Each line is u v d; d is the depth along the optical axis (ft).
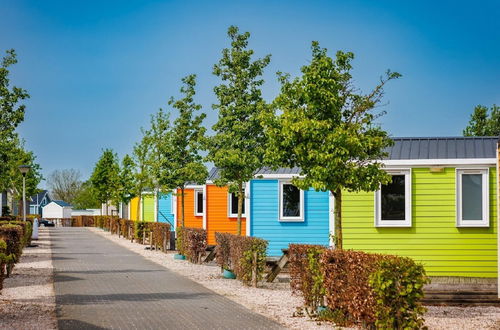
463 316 39.58
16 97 80.18
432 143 62.28
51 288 50.14
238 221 79.56
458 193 57.26
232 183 83.51
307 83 44.75
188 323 34.99
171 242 101.19
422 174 57.72
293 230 81.20
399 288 28.68
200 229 76.54
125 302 42.93
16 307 39.81
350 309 33.37
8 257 41.96
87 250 98.48
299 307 39.52
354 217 58.34
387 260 29.09
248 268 53.31
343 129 43.93
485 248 56.95
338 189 44.93
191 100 99.91
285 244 81.15
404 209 58.08
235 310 39.96
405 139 63.00
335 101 44.27
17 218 146.51
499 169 48.06
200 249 74.84
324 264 36.50
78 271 64.44
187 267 70.28
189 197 115.96
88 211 360.89
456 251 57.21
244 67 81.46
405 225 57.62
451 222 57.36
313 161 44.19
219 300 44.57
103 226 198.39
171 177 97.55
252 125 78.89
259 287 52.90
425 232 57.52
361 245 58.13
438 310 42.42
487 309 43.11
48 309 39.22
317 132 43.06
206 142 80.84
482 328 35.12
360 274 32.04
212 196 101.45
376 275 29.22
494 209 56.80
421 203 57.67
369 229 58.08
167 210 142.41
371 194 58.18
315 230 81.05
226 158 77.10
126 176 155.33
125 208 198.59
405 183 57.93
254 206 81.76
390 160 57.67
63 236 148.56
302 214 81.10
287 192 81.71
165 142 100.27
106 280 56.44
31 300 43.34
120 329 33.01
